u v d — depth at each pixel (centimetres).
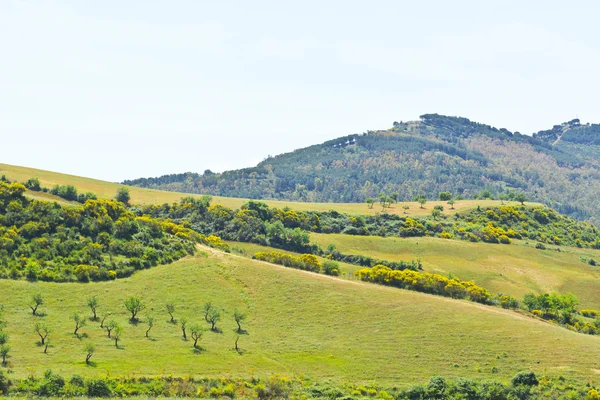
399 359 8794
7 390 6800
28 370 7362
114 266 10969
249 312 10300
